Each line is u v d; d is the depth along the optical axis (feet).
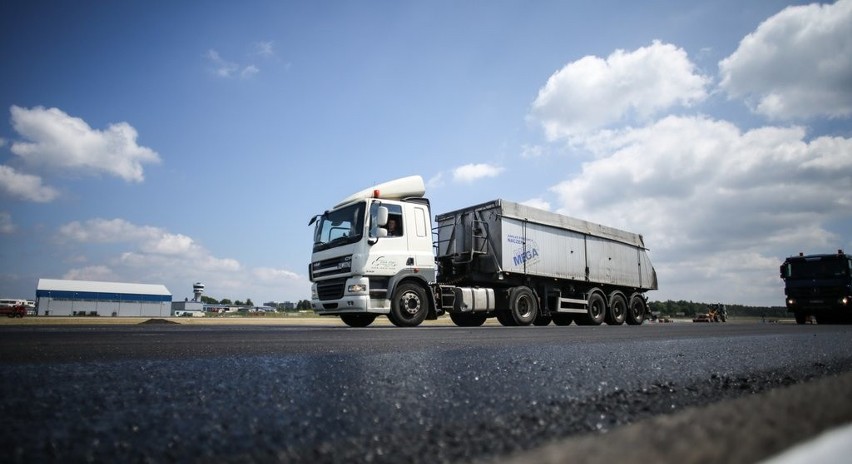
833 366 8.01
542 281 48.01
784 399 3.48
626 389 5.45
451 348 11.69
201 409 4.22
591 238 53.36
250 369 7.09
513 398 4.77
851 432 2.64
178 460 2.73
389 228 34.63
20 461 2.69
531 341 15.14
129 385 5.57
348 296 33.35
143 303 204.13
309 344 12.94
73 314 190.08
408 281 35.12
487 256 43.78
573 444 2.39
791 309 64.18
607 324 54.95
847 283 60.59
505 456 2.77
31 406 4.29
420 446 3.01
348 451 2.90
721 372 7.11
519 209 45.73
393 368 7.27
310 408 4.26
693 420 2.85
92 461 2.71
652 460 2.02
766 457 2.14
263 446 3.02
